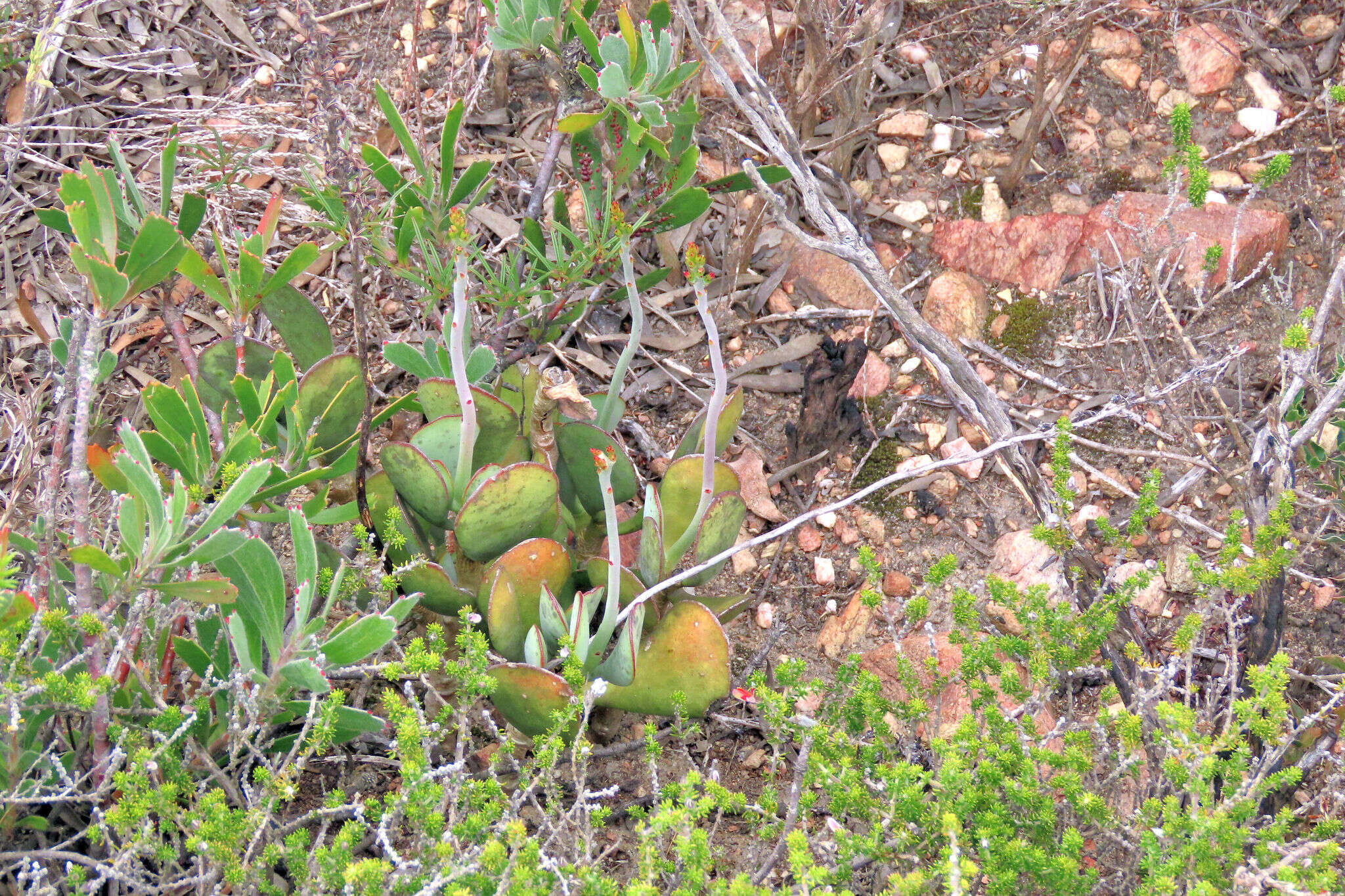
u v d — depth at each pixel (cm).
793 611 313
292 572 294
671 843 245
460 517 229
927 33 432
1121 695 248
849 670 218
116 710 203
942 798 180
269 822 192
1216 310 361
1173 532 321
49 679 174
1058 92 376
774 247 391
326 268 377
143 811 166
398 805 175
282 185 390
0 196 356
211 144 382
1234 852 170
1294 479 238
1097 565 251
